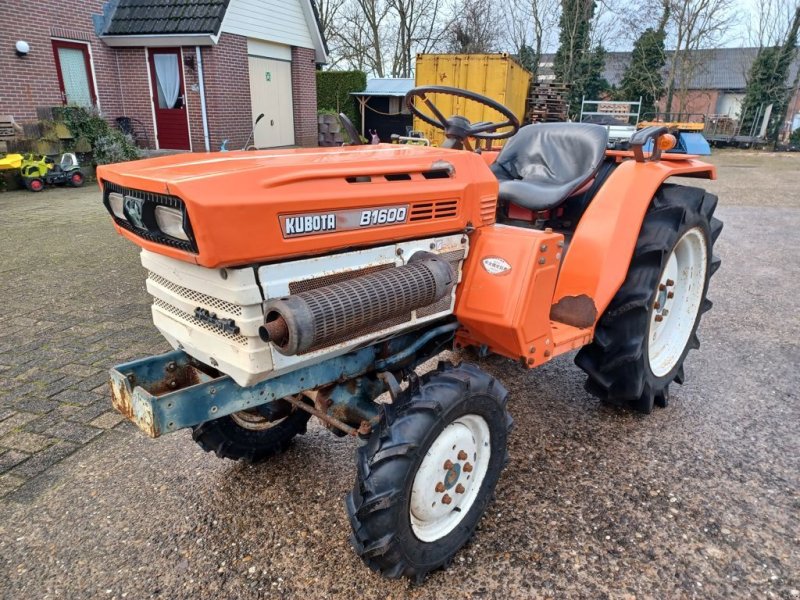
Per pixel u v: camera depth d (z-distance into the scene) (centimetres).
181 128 1259
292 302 151
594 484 242
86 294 470
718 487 239
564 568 198
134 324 407
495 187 220
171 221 158
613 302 269
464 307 211
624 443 271
